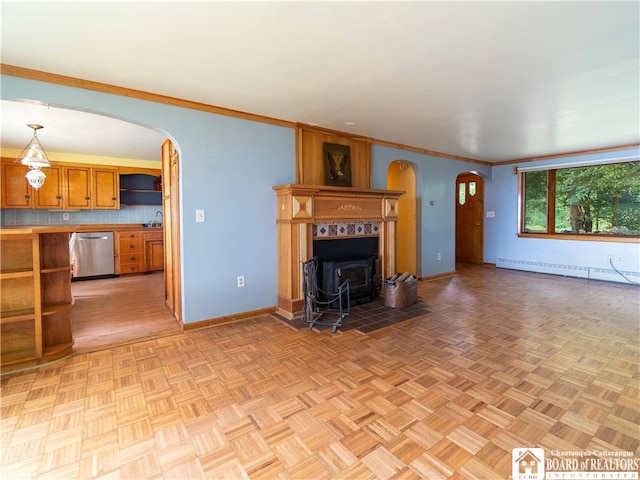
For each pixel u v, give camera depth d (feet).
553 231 19.56
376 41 6.59
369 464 4.89
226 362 8.25
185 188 10.10
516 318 11.51
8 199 16.55
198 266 10.45
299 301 11.65
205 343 9.44
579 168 18.35
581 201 18.38
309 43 6.66
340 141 13.83
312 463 4.92
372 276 13.84
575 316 11.70
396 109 10.76
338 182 13.61
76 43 6.60
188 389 7.01
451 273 19.76
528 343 9.30
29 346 8.17
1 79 7.51
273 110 10.87
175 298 11.53
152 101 9.41
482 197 22.84
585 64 7.62
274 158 11.89
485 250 22.84
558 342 9.36
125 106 9.03
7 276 7.63
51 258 8.75
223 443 5.36
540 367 7.87
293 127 12.32
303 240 11.57
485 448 5.20
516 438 5.42
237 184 11.09
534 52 7.06
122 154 18.22
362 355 8.60
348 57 7.26
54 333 8.70
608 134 14.12
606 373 7.56
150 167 20.42
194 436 5.52
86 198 18.49
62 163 17.74
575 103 10.19
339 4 5.39
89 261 18.79
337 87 8.96
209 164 10.49
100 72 7.95
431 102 10.09
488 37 6.45
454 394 6.73
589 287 16.21
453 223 19.75
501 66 7.72
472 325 10.81
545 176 19.75
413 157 17.06
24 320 8.09
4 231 7.45
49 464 4.91
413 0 5.28
